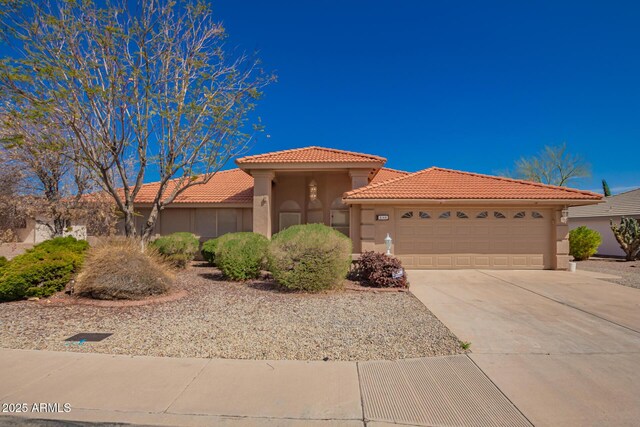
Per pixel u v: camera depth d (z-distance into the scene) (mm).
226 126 14469
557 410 3838
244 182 20766
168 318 7230
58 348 5586
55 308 7949
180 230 18609
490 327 6746
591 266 16750
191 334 6242
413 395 4160
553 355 5359
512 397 4109
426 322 7059
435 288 10633
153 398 4043
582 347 5695
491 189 14961
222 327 6645
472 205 14727
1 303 8398
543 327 6758
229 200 18188
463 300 9055
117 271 8586
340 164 15602
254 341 5918
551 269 14672
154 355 5324
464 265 14664
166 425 3574
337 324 6883
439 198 14078
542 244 14734
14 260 9211
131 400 3996
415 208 14727
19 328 6551
